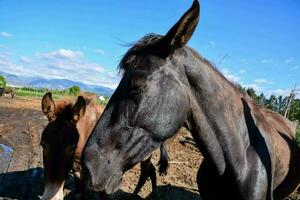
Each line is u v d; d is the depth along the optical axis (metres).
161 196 2.49
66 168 1.59
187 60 0.98
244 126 1.09
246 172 1.04
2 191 2.38
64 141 1.58
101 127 0.92
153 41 0.96
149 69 0.92
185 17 0.90
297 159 1.33
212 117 1.01
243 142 1.07
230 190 1.06
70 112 1.74
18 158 3.33
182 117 0.95
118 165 0.92
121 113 0.91
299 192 2.83
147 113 0.91
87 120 1.97
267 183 1.07
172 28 0.92
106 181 0.90
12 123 5.98
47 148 1.57
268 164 1.08
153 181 2.46
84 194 2.00
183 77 0.97
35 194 2.38
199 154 4.14
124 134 0.91
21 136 4.67
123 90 0.92
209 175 1.10
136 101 0.91
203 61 1.05
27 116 7.65
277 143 1.21
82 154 0.92
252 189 1.02
